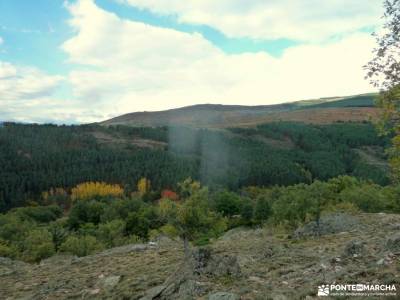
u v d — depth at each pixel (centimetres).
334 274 1416
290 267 1761
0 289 2145
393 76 1036
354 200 5388
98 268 2427
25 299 1817
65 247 5606
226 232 7494
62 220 12731
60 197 17112
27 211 13288
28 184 18100
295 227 4131
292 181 17488
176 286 1551
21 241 6731
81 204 11431
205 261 1706
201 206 2841
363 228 3294
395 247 1605
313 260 1923
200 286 1503
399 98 1027
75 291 1861
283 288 1381
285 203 4319
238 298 1301
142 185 17512
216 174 17862
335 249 2195
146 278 1892
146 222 8638
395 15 1041
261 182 17575
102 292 1758
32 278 2381
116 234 7406
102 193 17038
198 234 2817
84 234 8581
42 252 5397
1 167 19450
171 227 2791
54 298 1769
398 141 1026
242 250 2609
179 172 18800
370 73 1077
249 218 9462
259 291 1378
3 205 15838
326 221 3791
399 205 5409
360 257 1659
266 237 3919
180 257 2512
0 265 3112
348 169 19875
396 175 1100
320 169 18988
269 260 2031
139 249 3266
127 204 11306
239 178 17650
